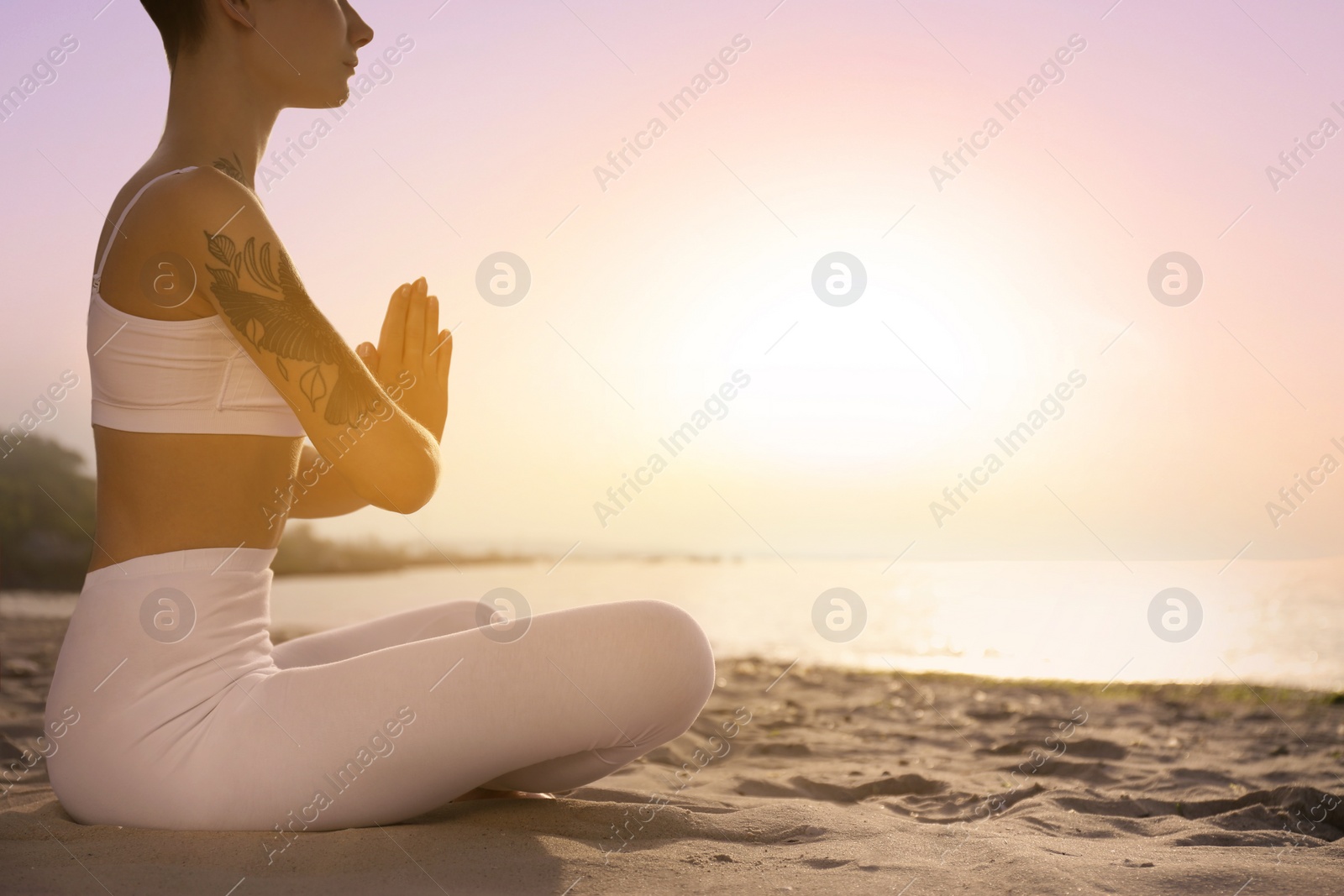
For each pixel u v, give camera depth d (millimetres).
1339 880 1163
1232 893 1116
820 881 1169
